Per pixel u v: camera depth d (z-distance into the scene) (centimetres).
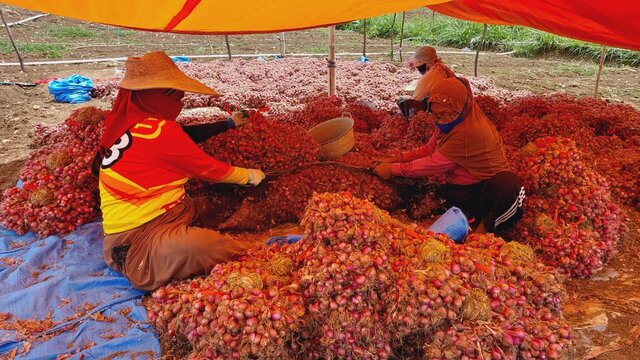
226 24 434
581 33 540
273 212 415
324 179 419
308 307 251
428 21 1975
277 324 235
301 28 491
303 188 414
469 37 1677
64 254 363
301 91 898
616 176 477
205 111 765
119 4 351
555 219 367
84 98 875
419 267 254
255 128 409
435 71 569
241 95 855
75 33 1623
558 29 568
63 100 857
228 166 346
